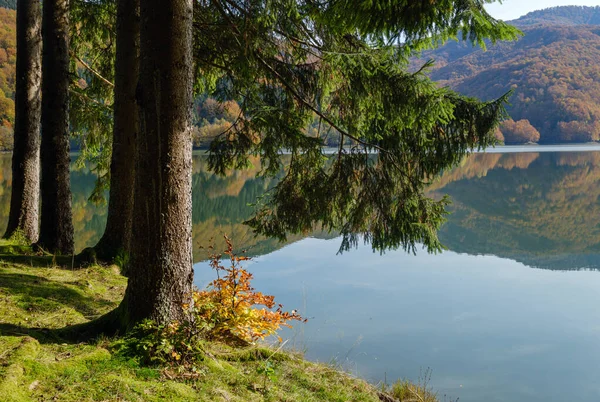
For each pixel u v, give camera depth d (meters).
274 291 10.20
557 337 8.26
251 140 6.43
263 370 3.55
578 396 6.24
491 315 9.27
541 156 63.22
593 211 24.69
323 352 7.08
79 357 3.05
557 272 13.06
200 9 6.19
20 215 7.22
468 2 4.19
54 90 6.62
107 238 6.53
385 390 5.38
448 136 6.04
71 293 4.96
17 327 3.64
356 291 10.43
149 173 3.46
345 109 6.50
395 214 6.34
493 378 6.70
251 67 5.81
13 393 2.50
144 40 3.42
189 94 3.54
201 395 3.03
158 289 3.50
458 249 16.02
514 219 22.55
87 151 9.61
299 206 6.39
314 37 6.16
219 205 22.03
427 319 8.90
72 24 7.98
